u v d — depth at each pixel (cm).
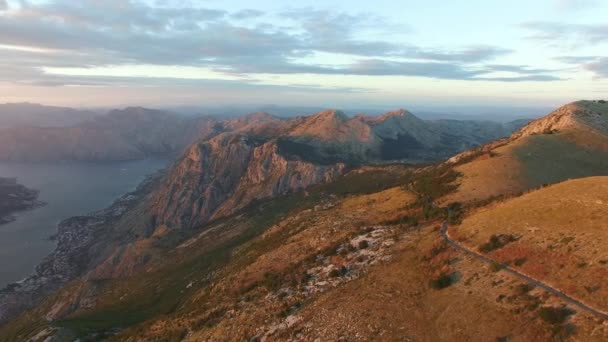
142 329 8869
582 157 9856
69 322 12444
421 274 4991
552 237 4522
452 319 3997
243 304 6675
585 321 3269
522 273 4219
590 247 4041
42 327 12519
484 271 4491
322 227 9825
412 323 4175
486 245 4950
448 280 4600
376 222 8644
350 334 4328
